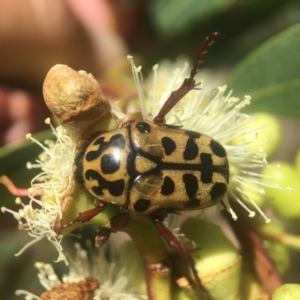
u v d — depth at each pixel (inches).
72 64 2.9
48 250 3.0
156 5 2.9
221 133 1.8
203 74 2.8
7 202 1.8
